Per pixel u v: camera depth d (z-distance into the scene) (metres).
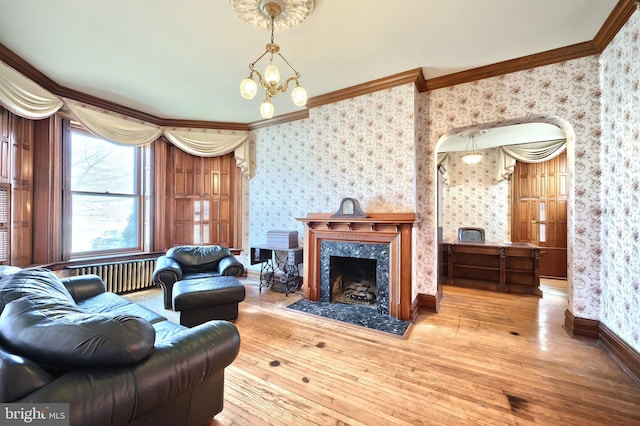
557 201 5.29
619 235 2.17
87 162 3.68
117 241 3.99
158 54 2.62
